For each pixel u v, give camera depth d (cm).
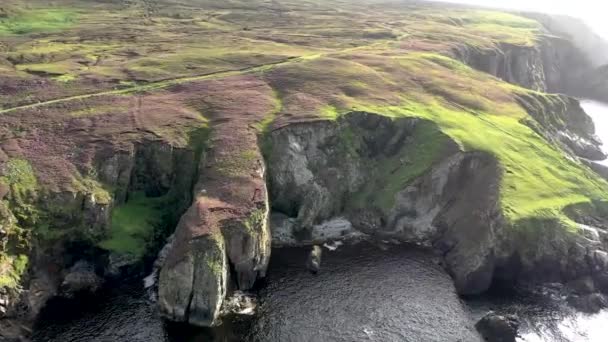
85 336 5378
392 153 8538
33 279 5984
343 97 9300
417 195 7881
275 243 7200
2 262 5781
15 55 11088
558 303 6269
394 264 6869
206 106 8838
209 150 7538
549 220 6944
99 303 5900
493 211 7044
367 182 8250
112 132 7750
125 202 7275
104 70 10462
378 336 5544
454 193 7869
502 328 5544
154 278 6362
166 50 12325
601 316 6050
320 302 6038
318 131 8225
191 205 6725
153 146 7544
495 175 7656
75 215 6556
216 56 11606
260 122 8306
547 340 5634
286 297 6106
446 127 8612
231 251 6169
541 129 9750
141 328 5531
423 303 6122
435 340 5534
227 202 6575
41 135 7612
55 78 9844
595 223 7319
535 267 6712
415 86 10344
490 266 6631
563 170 8212
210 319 5634
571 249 6794
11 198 6356
